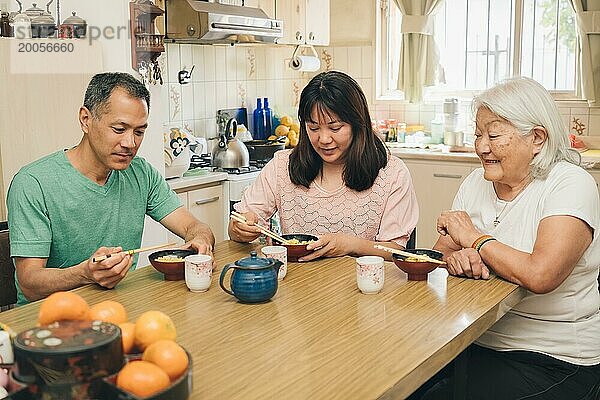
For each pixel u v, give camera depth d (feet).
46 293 6.63
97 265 6.26
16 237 7.12
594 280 7.06
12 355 4.30
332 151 8.03
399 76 17.78
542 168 6.84
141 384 3.65
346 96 7.84
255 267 5.94
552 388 6.63
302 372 4.58
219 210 13.74
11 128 10.16
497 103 6.73
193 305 5.97
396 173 8.36
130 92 6.97
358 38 18.44
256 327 5.43
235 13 13.42
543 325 6.88
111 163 7.13
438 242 7.93
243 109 16.76
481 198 7.48
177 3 12.90
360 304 5.99
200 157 15.20
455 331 5.33
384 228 8.36
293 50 18.22
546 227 6.54
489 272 6.85
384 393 4.29
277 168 8.68
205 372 4.58
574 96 16.37
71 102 10.54
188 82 15.30
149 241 11.64
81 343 3.67
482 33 17.33
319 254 7.46
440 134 17.37
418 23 17.15
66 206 7.36
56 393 3.61
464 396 6.16
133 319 5.62
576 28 15.76
